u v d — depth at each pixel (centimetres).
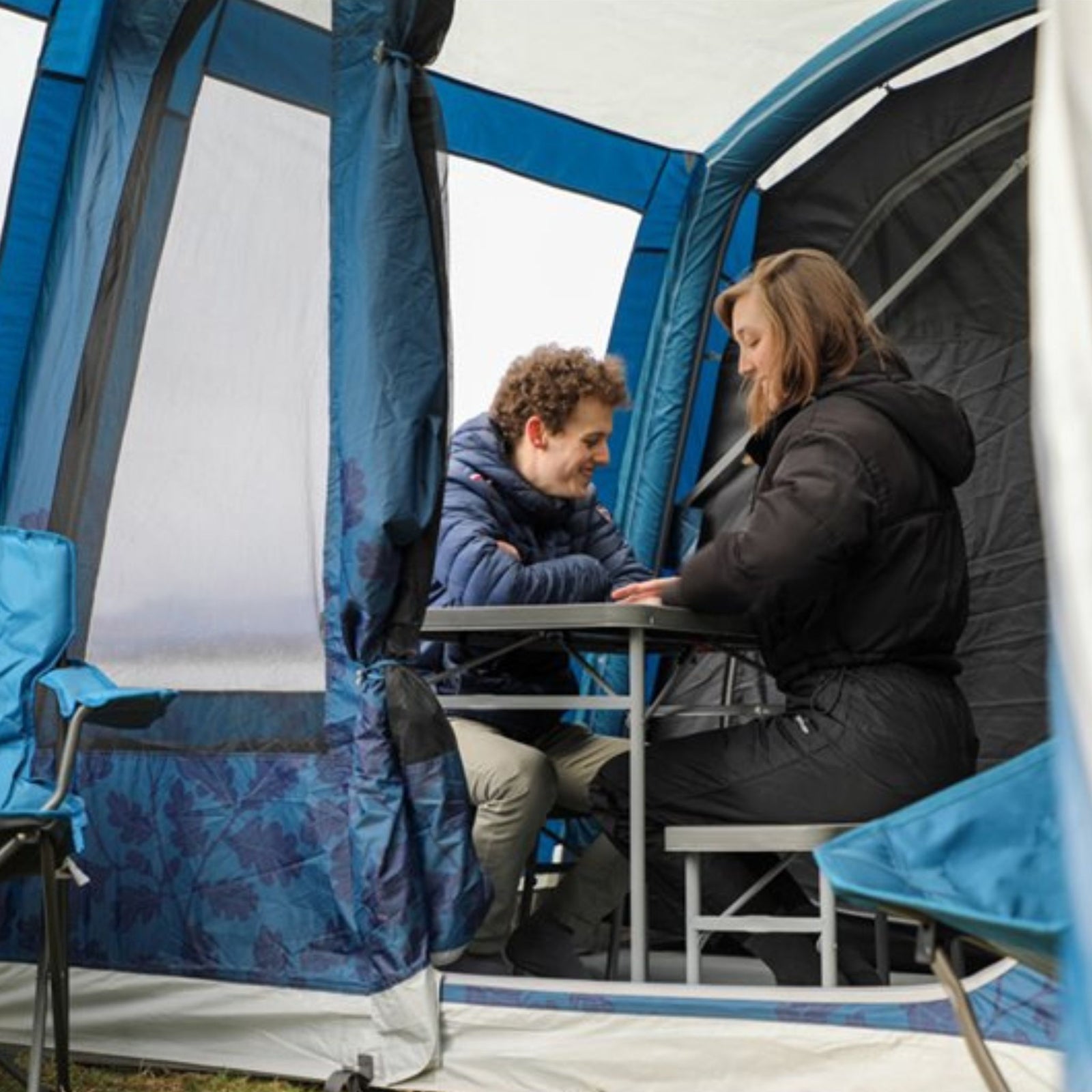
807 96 483
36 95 425
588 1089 331
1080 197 158
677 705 457
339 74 366
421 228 353
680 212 510
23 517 414
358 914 346
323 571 357
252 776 364
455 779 349
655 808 346
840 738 335
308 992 353
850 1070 313
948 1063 304
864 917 455
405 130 354
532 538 407
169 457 391
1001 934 177
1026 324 466
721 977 451
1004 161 472
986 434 467
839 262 493
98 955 379
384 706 347
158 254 404
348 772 350
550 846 496
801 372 357
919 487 342
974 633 461
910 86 486
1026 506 459
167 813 374
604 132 497
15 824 293
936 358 477
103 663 393
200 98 404
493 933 366
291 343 373
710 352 515
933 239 480
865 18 452
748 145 497
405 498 344
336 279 361
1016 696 454
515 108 487
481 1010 340
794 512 337
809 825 332
